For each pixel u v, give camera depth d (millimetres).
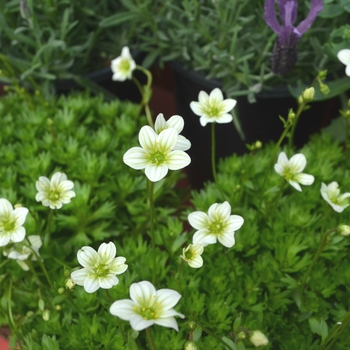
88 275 129
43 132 238
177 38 257
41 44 260
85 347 163
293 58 220
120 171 218
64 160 219
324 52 237
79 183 209
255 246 191
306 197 199
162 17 262
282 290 180
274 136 260
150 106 349
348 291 177
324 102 257
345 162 223
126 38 288
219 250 187
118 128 235
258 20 257
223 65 249
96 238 201
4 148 222
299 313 178
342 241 179
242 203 212
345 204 169
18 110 254
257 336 120
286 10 203
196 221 144
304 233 190
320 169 209
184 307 167
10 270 183
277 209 201
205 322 166
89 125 252
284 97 242
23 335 180
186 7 243
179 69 263
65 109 236
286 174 176
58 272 192
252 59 253
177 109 292
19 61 257
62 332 168
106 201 211
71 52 267
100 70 282
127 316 107
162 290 112
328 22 253
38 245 175
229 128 257
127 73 244
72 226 201
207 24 250
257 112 250
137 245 211
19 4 266
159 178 122
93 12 275
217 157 274
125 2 262
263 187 197
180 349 160
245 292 178
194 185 296
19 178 223
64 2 264
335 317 170
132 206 212
